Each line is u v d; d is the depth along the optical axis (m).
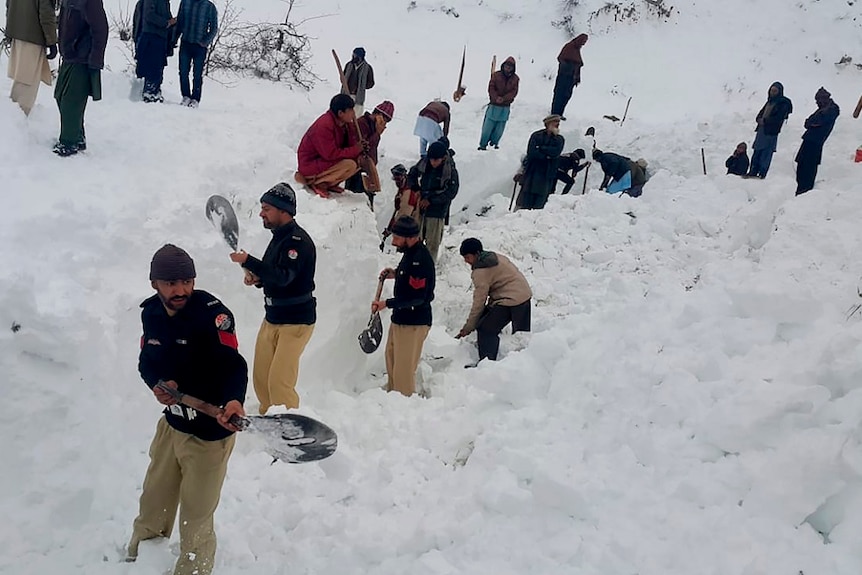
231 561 3.84
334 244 6.62
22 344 3.85
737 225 9.37
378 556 3.91
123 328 4.76
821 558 3.48
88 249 4.93
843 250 6.39
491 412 5.16
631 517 3.92
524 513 4.02
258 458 4.66
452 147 12.30
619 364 5.00
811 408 4.14
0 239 4.53
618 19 20.36
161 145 7.05
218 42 12.28
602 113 16.56
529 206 11.20
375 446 5.22
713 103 17.66
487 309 7.40
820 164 12.72
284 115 9.51
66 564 3.55
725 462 4.12
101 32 6.15
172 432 3.48
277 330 5.15
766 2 21.48
